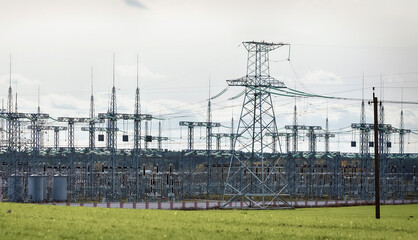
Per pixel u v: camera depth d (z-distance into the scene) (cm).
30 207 11381
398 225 9575
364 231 8681
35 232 7456
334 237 7900
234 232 8100
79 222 8700
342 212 16250
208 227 8562
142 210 11731
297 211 16950
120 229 8025
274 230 8475
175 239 7288
